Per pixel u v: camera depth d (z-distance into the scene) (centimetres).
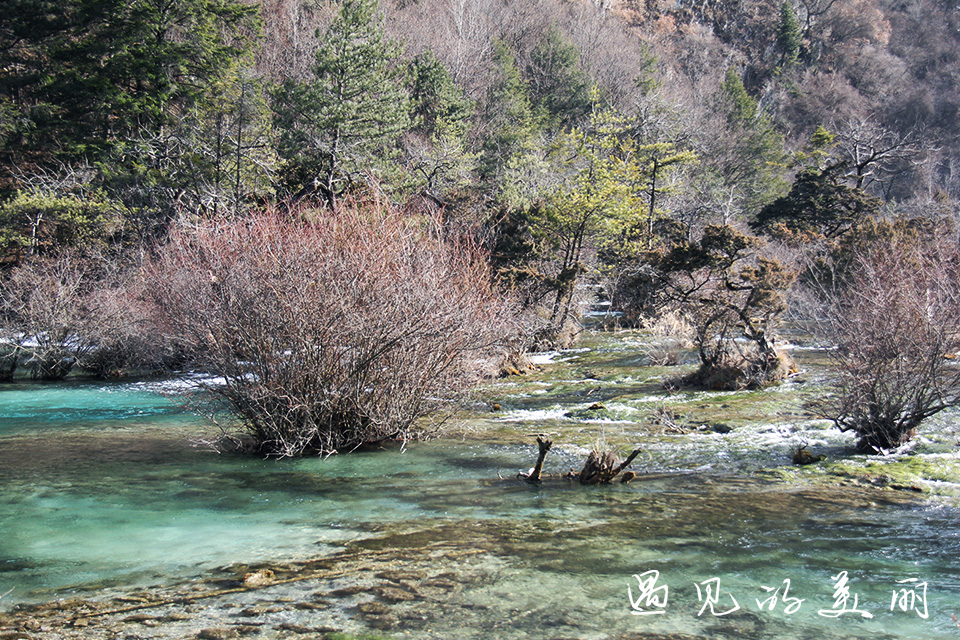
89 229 2816
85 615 443
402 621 428
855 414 899
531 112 5906
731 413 1124
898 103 9181
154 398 1525
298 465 877
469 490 750
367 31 3659
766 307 1434
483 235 2609
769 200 6066
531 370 1748
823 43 10044
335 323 905
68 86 3691
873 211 4188
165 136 3578
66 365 1906
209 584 494
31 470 859
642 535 590
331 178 3156
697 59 9300
